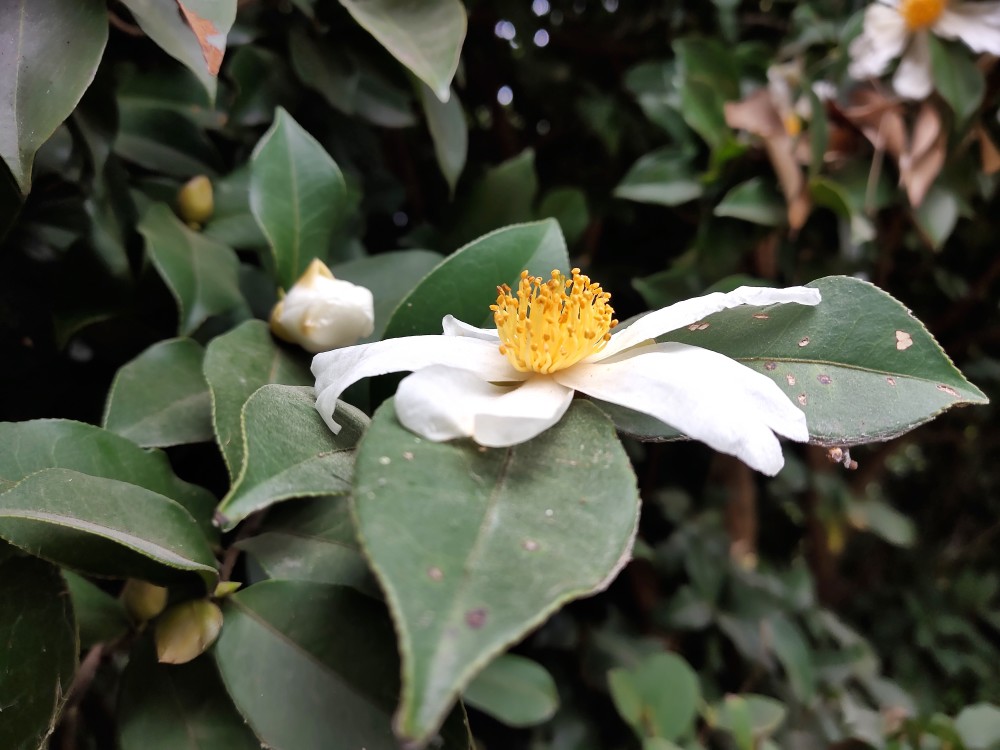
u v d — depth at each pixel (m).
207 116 0.20
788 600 0.35
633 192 0.27
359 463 0.10
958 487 0.51
